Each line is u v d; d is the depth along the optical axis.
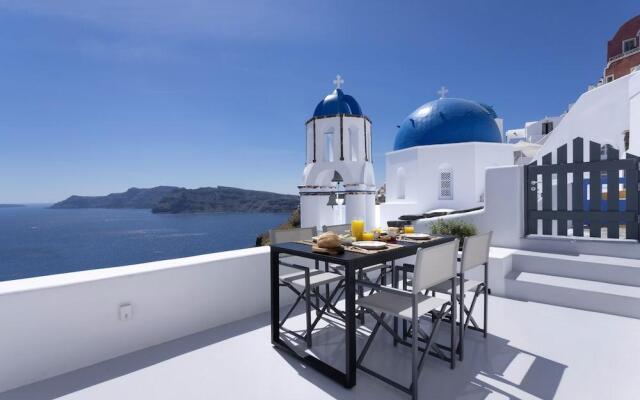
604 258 5.01
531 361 3.00
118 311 3.22
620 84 10.48
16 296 2.68
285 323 4.02
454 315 2.91
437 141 14.33
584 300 4.30
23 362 2.71
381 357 3.12
